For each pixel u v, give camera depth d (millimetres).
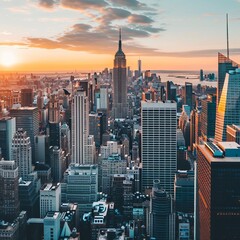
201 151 85125
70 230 106438
